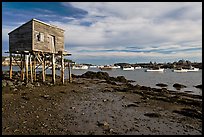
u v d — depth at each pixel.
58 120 13.41
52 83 32.69
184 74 97.25
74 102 19.62
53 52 32.62
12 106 16.16
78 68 182.75
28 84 26.64
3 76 36.97
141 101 21.33
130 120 14.09
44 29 30.67
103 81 47.56
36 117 13.78
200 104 19.88
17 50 30.27
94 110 16.61
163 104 19.98
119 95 25.34
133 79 64.12
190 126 13.04
